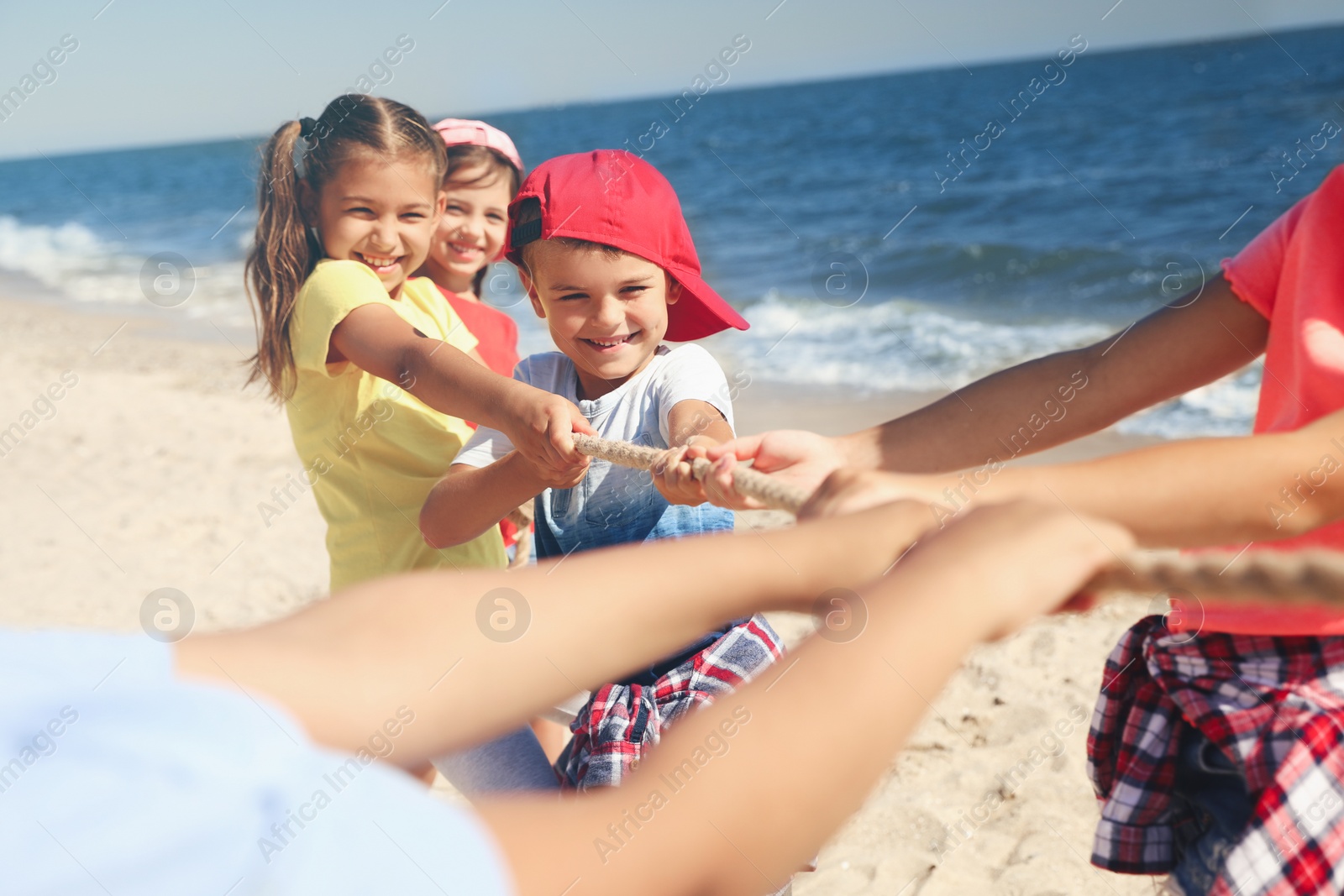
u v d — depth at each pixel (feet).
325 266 8.27
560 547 7.15
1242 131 63.98
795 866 1.60
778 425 22.97
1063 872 9.21
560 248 6.68
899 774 10.91
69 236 76.02
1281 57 107.24
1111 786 4.90
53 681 1.33
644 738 6.10
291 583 16.56
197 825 1.23
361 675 1.77
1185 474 3.52
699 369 7.07
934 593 1.76
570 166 6.89
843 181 68.18
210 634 1.69
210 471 22.45
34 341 38.50
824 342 31.17
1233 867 3.86
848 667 1.68
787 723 1.64
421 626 1.92
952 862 9.51
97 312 44.80
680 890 1.55
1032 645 13.17
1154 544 3.57
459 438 8.27
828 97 147.43
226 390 29.43
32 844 1.19
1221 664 4.20
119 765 1.26
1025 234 46.11
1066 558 1.89
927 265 41.88
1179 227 44.55
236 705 1.39
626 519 7.01
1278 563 2.38
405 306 8.94
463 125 10.52
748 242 51.08
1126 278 38.09
